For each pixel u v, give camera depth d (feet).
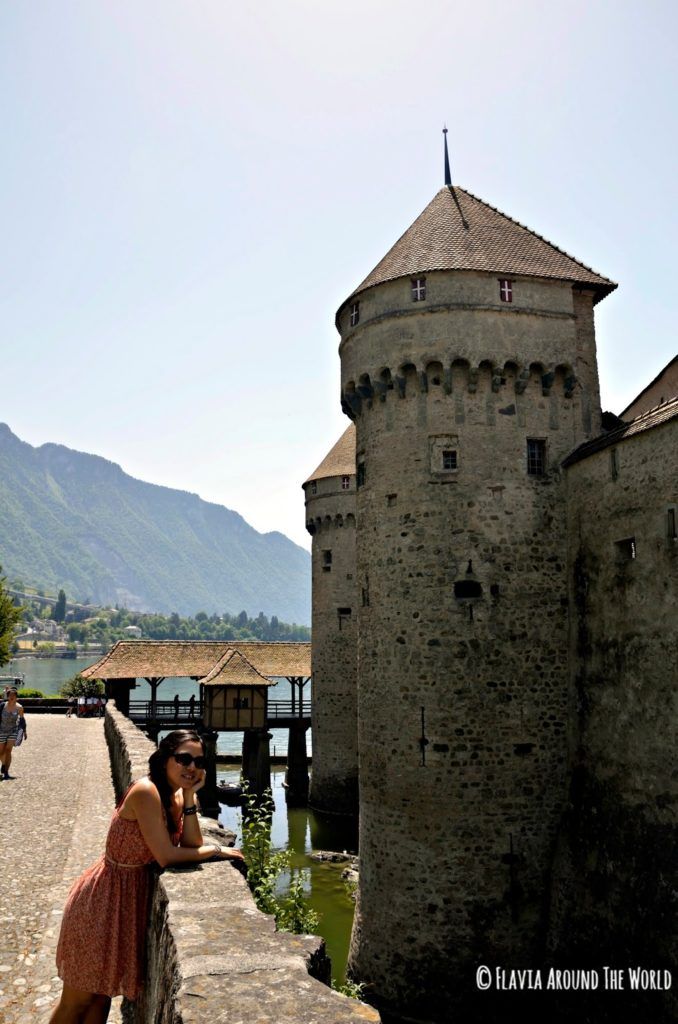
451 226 87.56
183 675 185.16
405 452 81.10
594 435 84.02
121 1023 26.68
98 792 71.51
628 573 67.41
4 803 64.85
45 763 90.27
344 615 169.27
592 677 72.64
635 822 63.77
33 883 41.60
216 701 171.32
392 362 81.87
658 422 62.85
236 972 16.51
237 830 140.15
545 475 80.69
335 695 167.12
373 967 74.74
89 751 103.86
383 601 81.10
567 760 76.02
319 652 172.55
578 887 69.41
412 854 74.28
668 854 59.26
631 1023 60.13
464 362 80.28
